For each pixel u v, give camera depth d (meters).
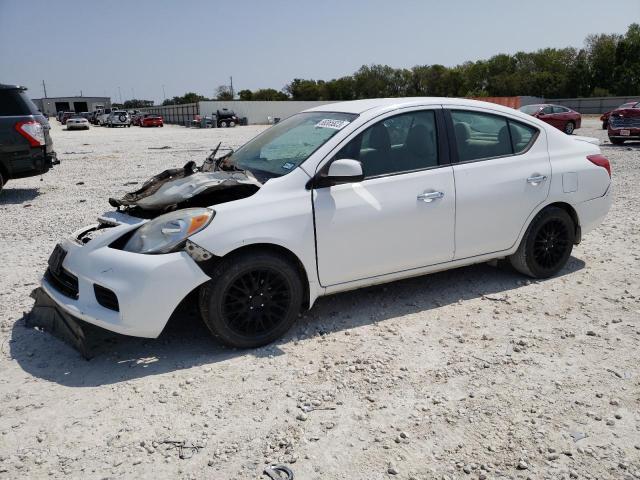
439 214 4.33
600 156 5.28
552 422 2.96
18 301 4.84
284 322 3.89
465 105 4.60
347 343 3.92
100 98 137.88
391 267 4.24
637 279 5.10
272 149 4.41
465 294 4.79
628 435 2.85
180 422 3.01
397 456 2.71
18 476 2.59
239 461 2.68
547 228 4.99
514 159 4.73
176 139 29.11
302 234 3.80
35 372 3.58
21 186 11.97
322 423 2.98
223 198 3.95
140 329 3.49
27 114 10.33
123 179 12.73
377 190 4.08
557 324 4.18
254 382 3.41
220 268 3.60
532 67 86.00
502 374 3.47
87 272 3.57
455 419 3.01
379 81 97.19
